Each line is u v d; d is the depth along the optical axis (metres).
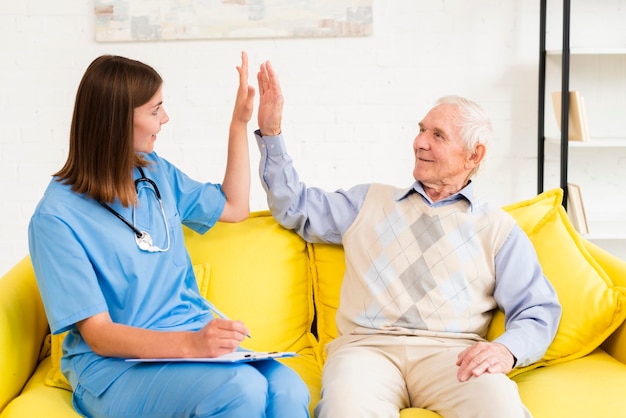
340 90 3.99
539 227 2.31
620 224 3.91
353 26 3.92
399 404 2.04
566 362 2.16
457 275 2.17
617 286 2.23
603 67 4.01
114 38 3.89
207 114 3.97
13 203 4.00
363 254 2.23
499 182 4.09
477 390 1.89
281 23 3.90
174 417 1.74
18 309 2.02
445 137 2.22
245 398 1.69
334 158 4.03
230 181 2.24
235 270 2.27
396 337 2.12
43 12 3.90
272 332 2.26
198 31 3.89
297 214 2.27
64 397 1.95
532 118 4.05
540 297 2.12
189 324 1.99
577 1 3.99
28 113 3.96
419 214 2.23
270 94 2.20
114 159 1.89
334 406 1.87
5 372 1.90
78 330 1.90
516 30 4.00
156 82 1.95
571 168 4.09
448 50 4.00
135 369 1.79
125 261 1.90
